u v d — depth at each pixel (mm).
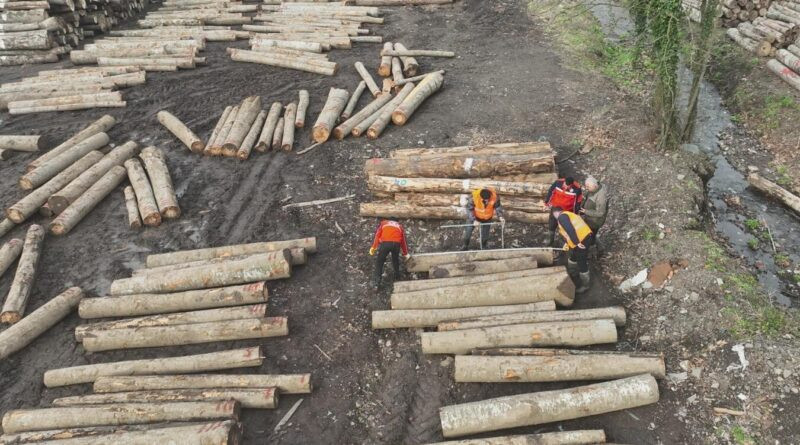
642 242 9703
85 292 9375
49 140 13805
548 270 8539
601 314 8008
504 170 10953
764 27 16844
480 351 7602
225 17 22094
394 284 8789
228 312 8367
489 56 18344
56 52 18266
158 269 9344
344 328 8508
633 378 7039
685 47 11766
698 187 11195
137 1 23375
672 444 6703
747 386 7199
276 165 12750
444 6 23641
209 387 7316
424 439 6938
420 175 11203
